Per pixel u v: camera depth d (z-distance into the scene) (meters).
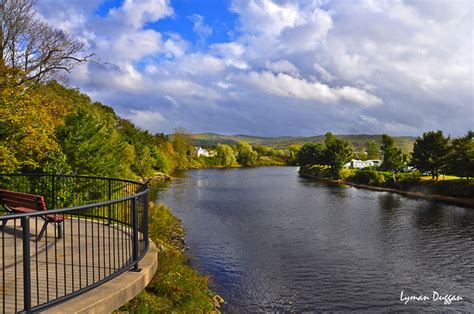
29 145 15.27
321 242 23.75
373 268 18.72
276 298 14.84
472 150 47.31
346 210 36.75
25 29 22.03
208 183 66.69
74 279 5.77
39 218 10.12
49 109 18.48
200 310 11.18
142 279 5.90
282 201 43.16
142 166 70.88
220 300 14.13
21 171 17.59
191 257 19.88
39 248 7.37
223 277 17.02
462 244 23.53
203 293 13.57
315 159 103.75
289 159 160.88
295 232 26.55
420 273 18.08
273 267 18.61
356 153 131.38
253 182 70.44
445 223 30.19
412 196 49.25
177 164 117.62
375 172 64.94
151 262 6.52
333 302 14.62
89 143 24.44
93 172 24.03
